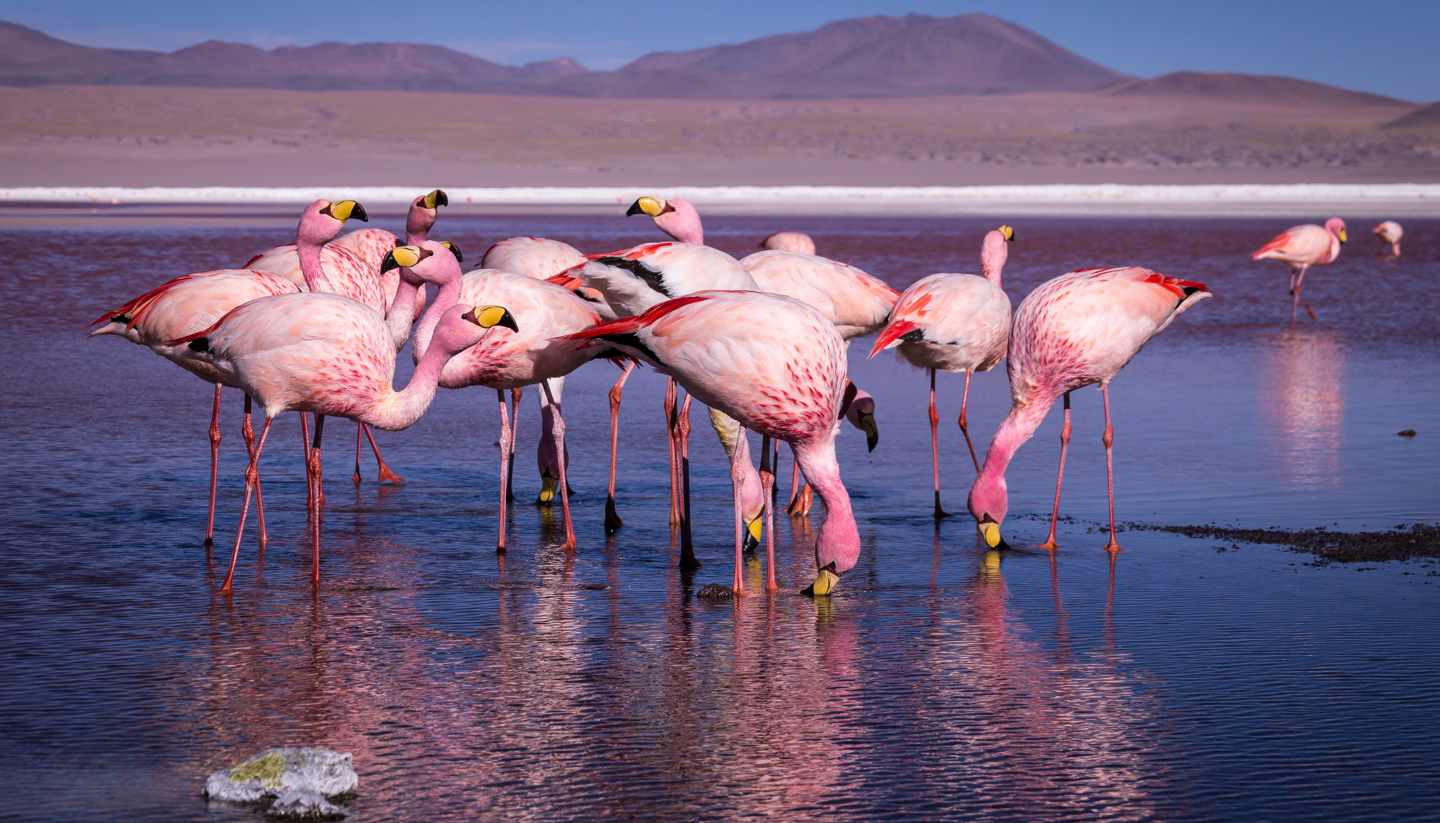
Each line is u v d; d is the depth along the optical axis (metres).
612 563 11.19
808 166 110.69
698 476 14.37
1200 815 6.73
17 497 12.73
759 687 8.42
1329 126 169.00
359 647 9.05
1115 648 9.12
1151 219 57.31
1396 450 15.15
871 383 19.92
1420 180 102.62
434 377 10.47
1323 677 8.55
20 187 73.75
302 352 9.95
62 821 6.58
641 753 7.43
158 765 7.22
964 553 11.48
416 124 148.00
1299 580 10.60
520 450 15.35
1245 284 33.59
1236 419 16.94
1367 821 6.66
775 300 10.02
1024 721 7.88
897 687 8.43
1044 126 173.12
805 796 6.93
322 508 12.71
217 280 11.02
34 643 8.99
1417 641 9.20
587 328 10.35
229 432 15.92
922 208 65.75
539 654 8.97
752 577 10.88
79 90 150.25
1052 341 11.34
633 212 12.56
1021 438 11.59
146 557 11.00
